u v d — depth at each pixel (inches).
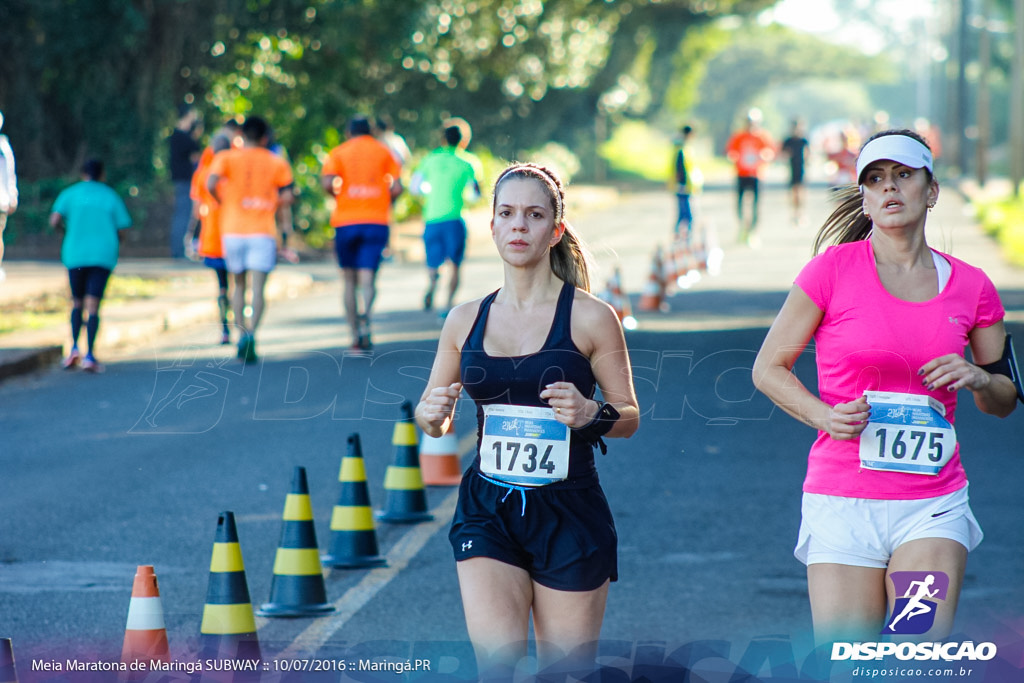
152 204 2564.0
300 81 2800.2
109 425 1061.1
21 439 1014.4
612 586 661.9
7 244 2293.3
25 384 1236.5
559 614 408.8
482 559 406.9
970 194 4188.0
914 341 411.5
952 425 418.3
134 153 2556.6
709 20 5703.7
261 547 730.8
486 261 2501.2
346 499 710.5
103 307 1606.8
